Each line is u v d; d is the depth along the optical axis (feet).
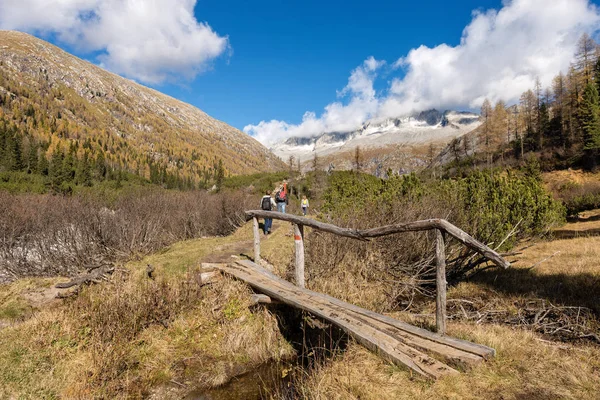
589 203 104.73
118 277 25.39
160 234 45.01
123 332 19.81
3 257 35.35
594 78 222.69
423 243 26.91
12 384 15.51
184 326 21.48
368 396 11.15
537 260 32.22
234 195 70.38
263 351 19.90
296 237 21.12
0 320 21.67
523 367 11.64
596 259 28.86
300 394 13.94
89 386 16.43
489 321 19.30
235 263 27.27
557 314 18.74
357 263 26.58
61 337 19.08
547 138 233.55
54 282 27.81
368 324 14.93
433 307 22.67
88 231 36.37
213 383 17.40
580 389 10.29
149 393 16.71
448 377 11.21
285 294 19.20
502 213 30.99
